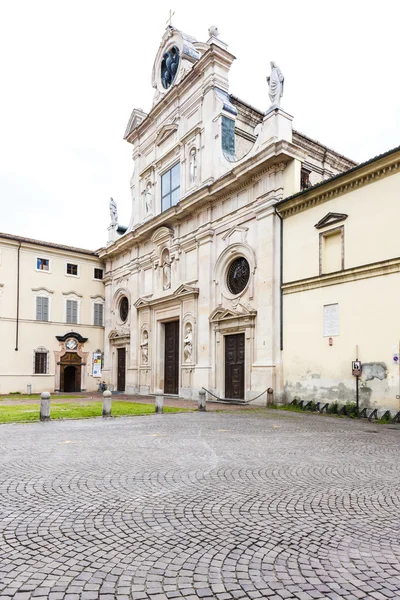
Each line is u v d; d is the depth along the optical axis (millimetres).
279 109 22703
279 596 3967
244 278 24875
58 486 7277
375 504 6465
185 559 4652
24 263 36656
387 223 17234
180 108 31375
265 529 5477
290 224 21734
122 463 8945
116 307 38656
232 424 14992
